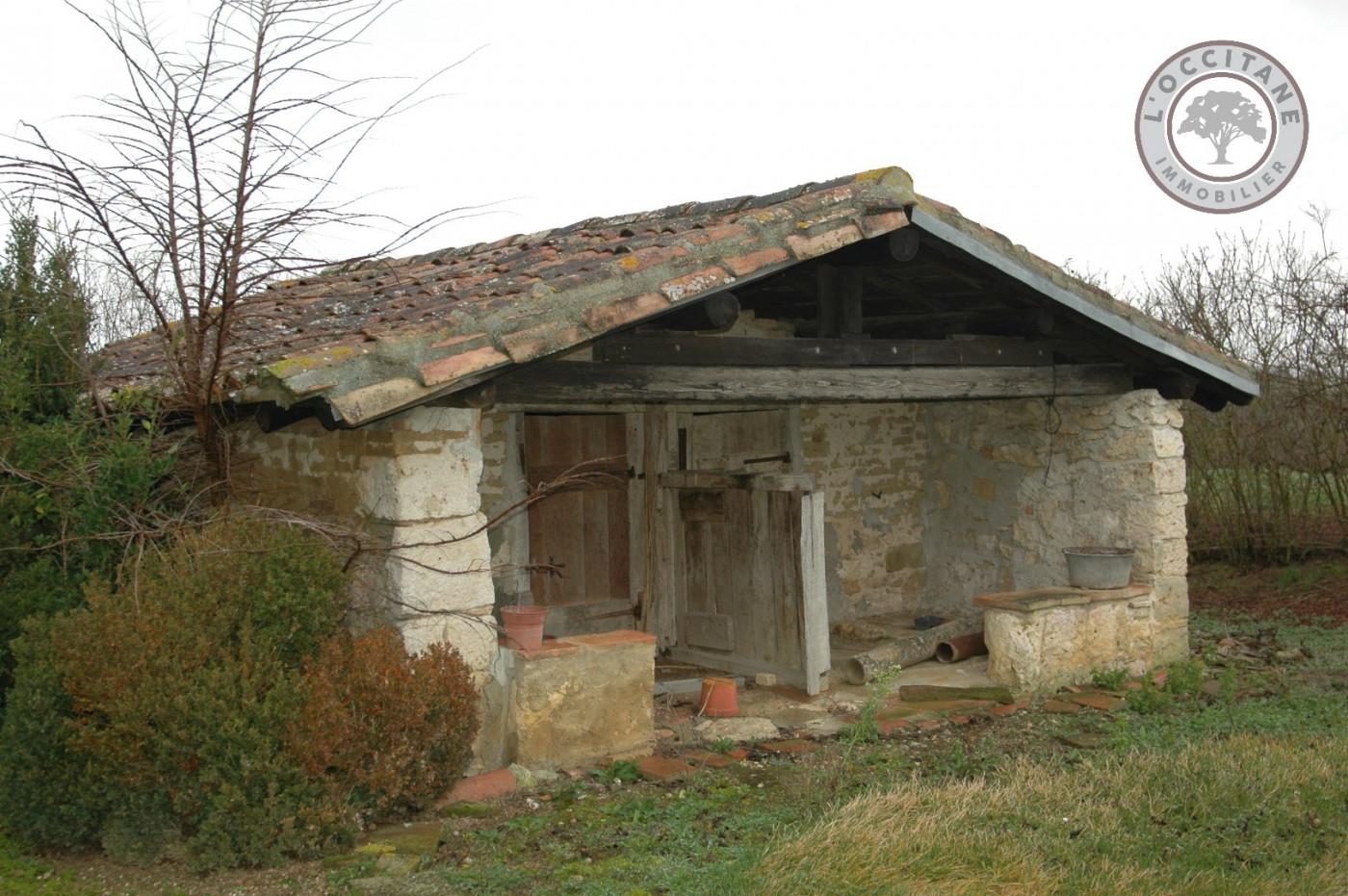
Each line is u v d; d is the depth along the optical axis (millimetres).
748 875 3967
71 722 4242
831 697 7172
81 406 6355
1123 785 5051
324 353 4652
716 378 5879
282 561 4805
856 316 6598
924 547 9930
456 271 7191
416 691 4582
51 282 6781
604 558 8281
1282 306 11016
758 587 7559
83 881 4160
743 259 5512
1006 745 6004
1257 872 4145
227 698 4277
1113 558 7574
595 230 8023
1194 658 8102
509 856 4312
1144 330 7336
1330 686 7246
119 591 4781
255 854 4180
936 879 4027
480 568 5262
